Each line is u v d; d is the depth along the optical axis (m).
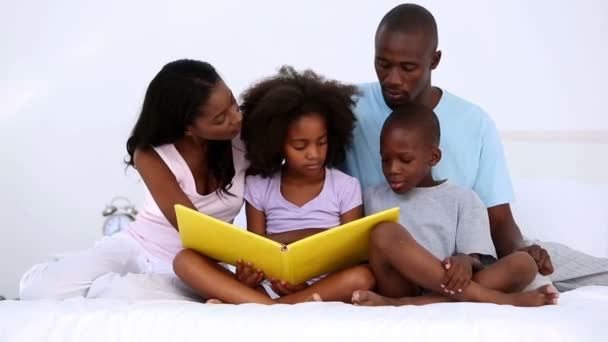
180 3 2.86
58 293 1.75
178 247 1.89
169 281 1.74
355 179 1.87
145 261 1.88
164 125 1.80
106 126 2.89
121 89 2.89
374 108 1.97
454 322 1.28
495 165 1.96
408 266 1.54
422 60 1.81
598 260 1.88
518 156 2.60
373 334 1.26
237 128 1.78
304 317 1.32
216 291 1.60
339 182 1.85
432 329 1.27
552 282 1.86
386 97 1.89
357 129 1.96
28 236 2.90
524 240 1.98
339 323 1.29
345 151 1.92
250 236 1.54
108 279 1.73
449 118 1.95
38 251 2.90
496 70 2.63
